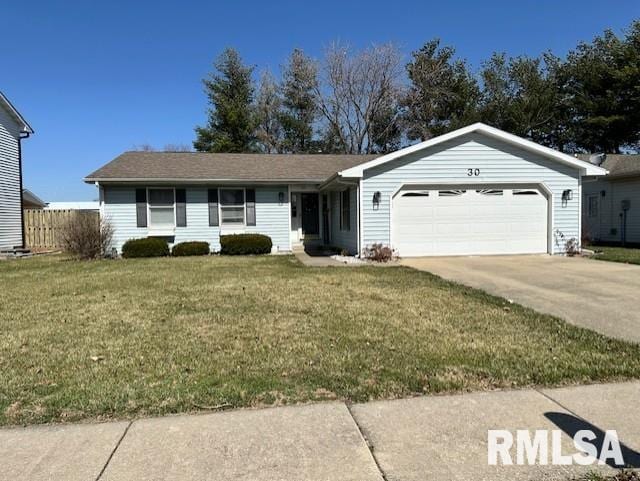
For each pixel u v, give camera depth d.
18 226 18.78
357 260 13.02
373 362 4.35
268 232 16.97
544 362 4.32
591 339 5.09
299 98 33.91
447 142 13.56
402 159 13.44
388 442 2.95
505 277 9.70
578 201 14.08
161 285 8.82
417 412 3.36
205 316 6.22
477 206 13.80
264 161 18.52
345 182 13.73
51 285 9.00
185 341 5.08
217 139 31.73
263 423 3.21
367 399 3.59
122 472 2.65
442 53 32.84
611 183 19.27
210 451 2.86
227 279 9.53
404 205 13.56
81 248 14.31
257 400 3.58
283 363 4.34
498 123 33.94
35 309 6.79
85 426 3.21
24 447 2.93
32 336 5.34
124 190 15.77
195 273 10.55
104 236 14.68
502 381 3.90
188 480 2.57
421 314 6.30
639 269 10.61
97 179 15.13
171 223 16.19
